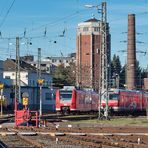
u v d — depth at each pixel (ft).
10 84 415.23
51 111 370.73
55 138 127.95
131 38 481.87
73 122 203.10
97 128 173.37
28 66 507.71
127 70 484.74
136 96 320.29
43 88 424.87
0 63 410.31
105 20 201.98
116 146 104.78
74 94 286.87
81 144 110.11
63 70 581.12
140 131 159.02
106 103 211.41
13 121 218.59
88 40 588.91
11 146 106.52
